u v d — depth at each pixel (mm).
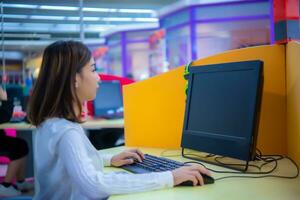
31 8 5277
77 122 1117
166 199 934
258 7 8750
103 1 5910
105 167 1378
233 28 9039
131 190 996
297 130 1274
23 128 2906
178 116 1708
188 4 9000
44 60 1127
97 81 1188
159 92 1755
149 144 1793
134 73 11141
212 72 1418
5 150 3229
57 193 1089
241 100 1262
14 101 3416
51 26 6938
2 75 4660
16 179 3268
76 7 5387
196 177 1048
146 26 10570
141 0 7055
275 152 1491
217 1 8898
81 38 4875
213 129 1364
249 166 1298
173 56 9867
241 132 1236
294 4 1452
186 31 9336
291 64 1356
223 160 1421
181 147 1599
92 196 985
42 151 1077
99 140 3205
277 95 1479
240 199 913
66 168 1020
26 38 7020
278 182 1077
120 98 3553
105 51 11023
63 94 1090
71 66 1094
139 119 1818
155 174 1050
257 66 1218
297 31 1453
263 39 8641
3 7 5055
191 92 1516
